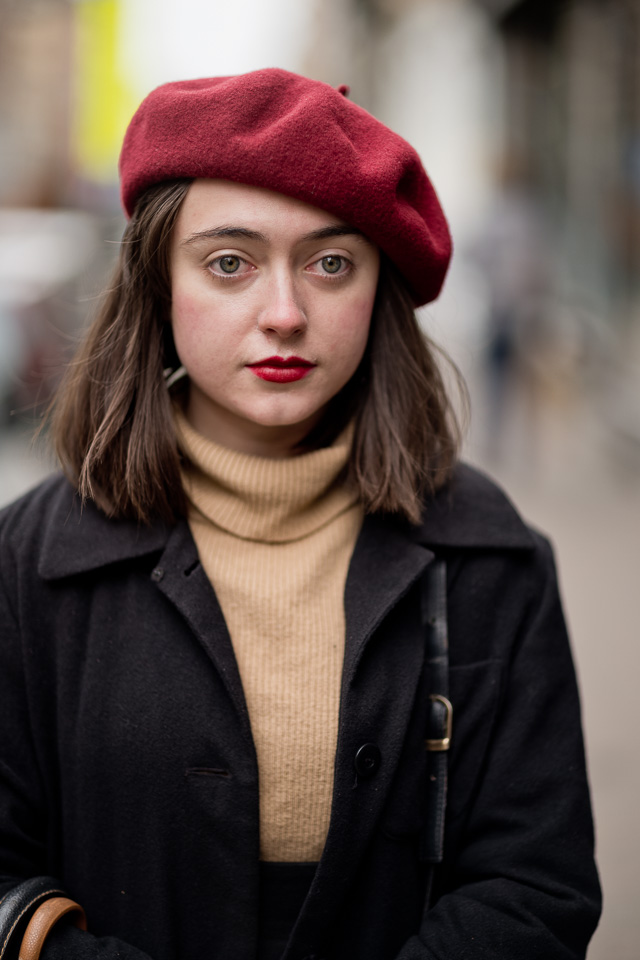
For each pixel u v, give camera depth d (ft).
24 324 21.65
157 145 3.92
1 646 4.22
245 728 4.04
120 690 4.11
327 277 4.05
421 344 4.64
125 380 4.29
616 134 28.02
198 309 4.03
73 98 42.60
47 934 3.87
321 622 4.29
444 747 4.27
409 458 4.45
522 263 22.79
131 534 4.29
